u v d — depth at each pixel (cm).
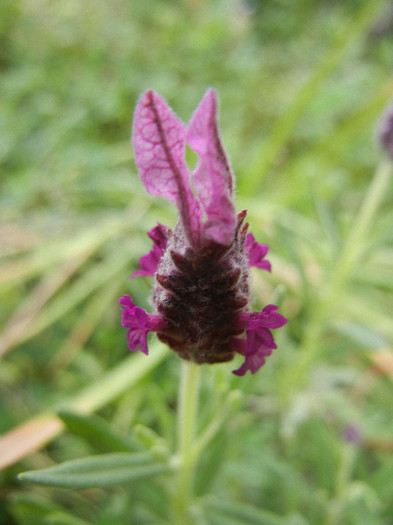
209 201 5
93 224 19
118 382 14
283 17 34
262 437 13
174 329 6
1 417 14
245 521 9
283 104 27
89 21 30
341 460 13
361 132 23
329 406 13
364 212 12
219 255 5
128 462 8
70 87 25
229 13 34
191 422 8
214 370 9
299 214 20
